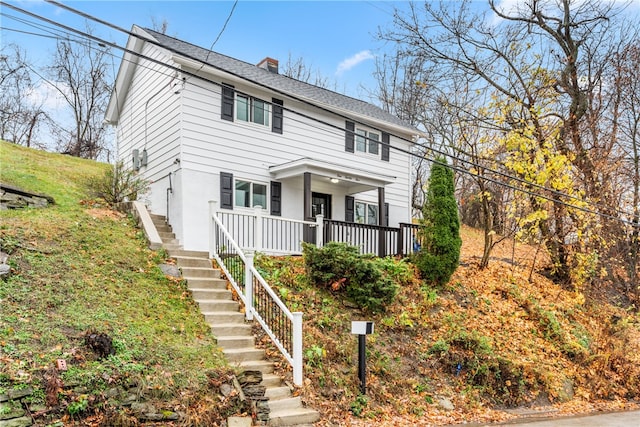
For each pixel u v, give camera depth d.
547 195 13.75
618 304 15.78
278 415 6.25
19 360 5.19
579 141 15.91
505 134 14.59
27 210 9.82
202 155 12.49
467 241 20.89
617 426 7.69
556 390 9.46
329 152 15.45
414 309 10.63
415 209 27.73
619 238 16.11
